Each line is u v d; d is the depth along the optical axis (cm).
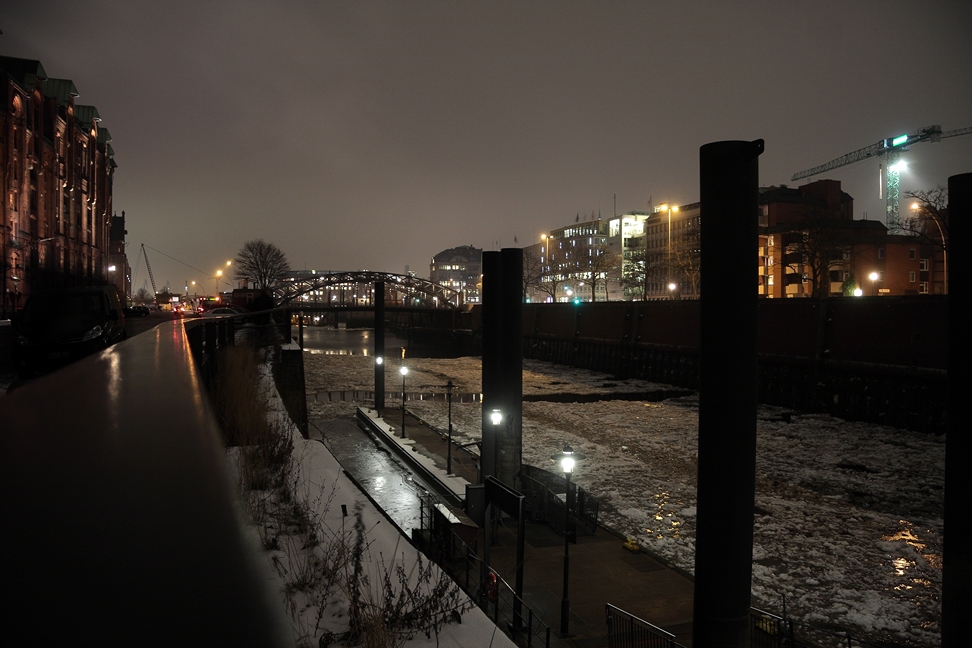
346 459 4134
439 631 509
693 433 4934
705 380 678
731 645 681
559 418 5556
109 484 136
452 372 8919
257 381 1491
